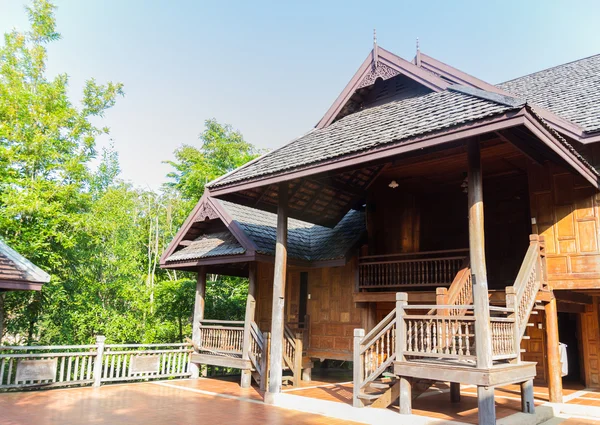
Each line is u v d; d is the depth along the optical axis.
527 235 11.44
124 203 18.05
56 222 13.30
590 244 8.20
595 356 11.04
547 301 8.47
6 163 13.20
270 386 8.69
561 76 12.32
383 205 11.70
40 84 14.55
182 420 7.07
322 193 10.46
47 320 14.70
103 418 7.12
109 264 16.12
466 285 8.25
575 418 7.60
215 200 11.75
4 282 8.43
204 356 11.61
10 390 9.62
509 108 5.71
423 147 6.48
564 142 6.79
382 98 10.35
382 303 11.46
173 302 16.52
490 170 10.37
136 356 11.20
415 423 6.63
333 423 7.02
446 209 12.58
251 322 10.53
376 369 7.42
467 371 6.15
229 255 10.92
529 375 7.10
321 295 12.08
